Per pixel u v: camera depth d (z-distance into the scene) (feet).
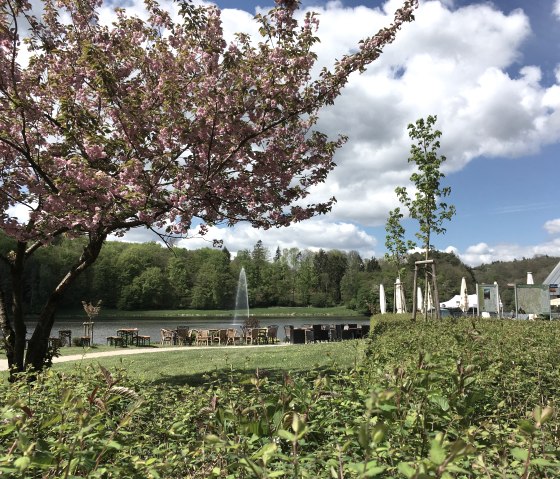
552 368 12.37
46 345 25.93
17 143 23.90
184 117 21.72
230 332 69.77
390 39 22.34
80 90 24.17
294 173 25.94
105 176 20.25
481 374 10.27
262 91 21.54
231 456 5.02
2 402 9.51
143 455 7.14
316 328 70.38
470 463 5.26
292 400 7.20
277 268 313.73
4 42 21.12
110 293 242.37
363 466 4.10
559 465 4.59
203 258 284.82
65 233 24.95
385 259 59.00
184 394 10.98
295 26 21.25
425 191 40.86
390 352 14.71
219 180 23.99
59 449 5.17
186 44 22.88
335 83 22.33
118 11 23.68
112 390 6.86
